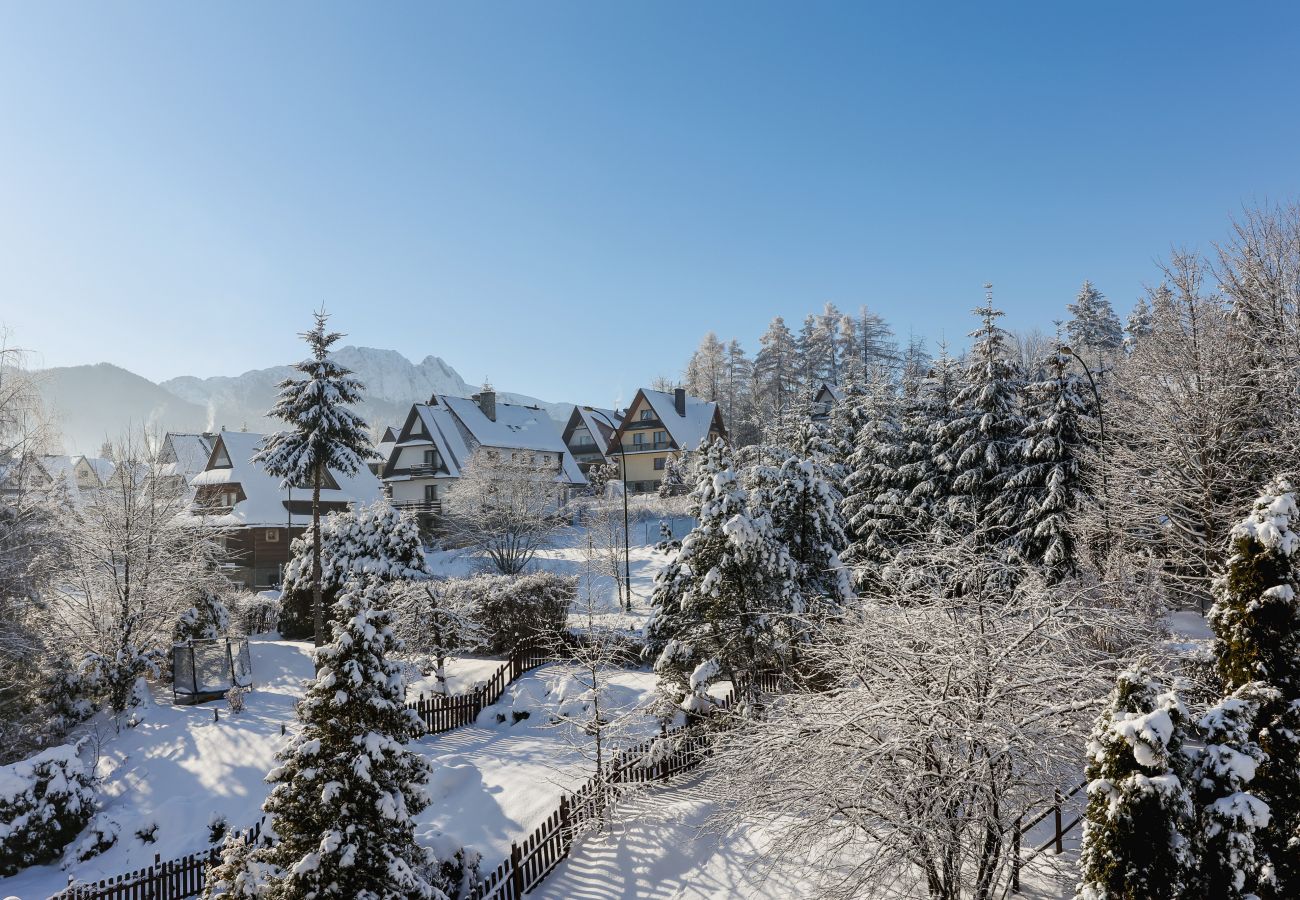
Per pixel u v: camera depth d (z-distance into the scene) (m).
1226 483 24.05
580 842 15.96
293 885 10.48
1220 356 25.45
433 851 14.26
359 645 11.62
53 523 25.48
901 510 33.19
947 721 10.25
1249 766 8.18
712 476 20.61
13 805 17.16
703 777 18.12
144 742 22.55
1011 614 12.29
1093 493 27.52
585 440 78.81
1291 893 8.35
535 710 23.45
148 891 15.47
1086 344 65.81
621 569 45.16
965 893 11.34
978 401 32.09
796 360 88.31
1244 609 9.46
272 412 31.97
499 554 45.47
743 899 12.73
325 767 11.17
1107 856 8.00
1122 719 8.16
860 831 12.12
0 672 22.94
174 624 30.39
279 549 50.59
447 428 63.34
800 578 21.55
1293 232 26.66
